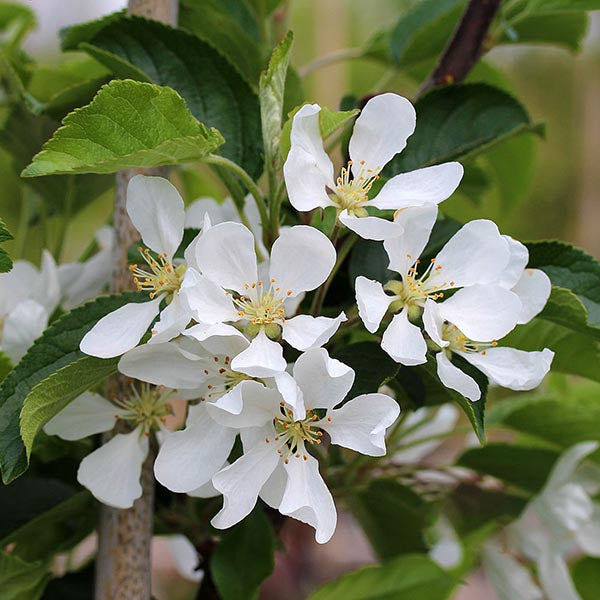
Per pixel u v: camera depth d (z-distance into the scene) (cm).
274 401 49
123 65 56
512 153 69
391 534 64
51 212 66
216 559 56
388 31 67
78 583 59
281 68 52
